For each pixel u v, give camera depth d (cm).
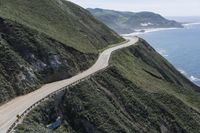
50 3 12325
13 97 6638
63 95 6950
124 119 7406
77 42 10700
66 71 8294
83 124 6662
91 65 9594
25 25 8512
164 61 14938
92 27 13975
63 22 11750
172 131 8331
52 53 8275
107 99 7694
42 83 7594
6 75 6844
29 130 5350
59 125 6350
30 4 11269
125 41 14875
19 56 7556
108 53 11419
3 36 7744
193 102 11200
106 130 6712
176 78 13850
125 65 10950
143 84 9588
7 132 5053
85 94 7306
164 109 8700
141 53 13712
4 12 9006
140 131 7406
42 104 6272
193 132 8619
